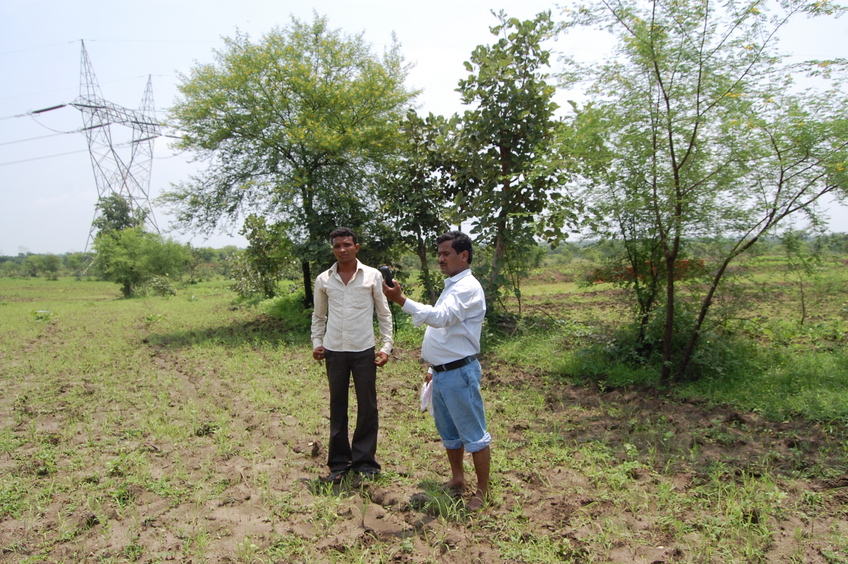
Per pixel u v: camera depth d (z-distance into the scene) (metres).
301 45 14.11
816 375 6.68
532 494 4.15
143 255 34.97
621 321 8.83
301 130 12.27
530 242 10.39
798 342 8.70
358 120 13.81
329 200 12.86
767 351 7.74
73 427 5.98
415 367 8.73
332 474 4.57
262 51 13.49
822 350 8.12
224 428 5.84
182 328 14.61
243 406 6.76
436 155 11.95
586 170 7.02
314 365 9.07
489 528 3.67
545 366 8.40
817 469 4.30
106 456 5.21
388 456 5.03
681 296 7.47
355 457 4.60
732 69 6.13
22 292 41.09
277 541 3.57
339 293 4.59
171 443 5.50
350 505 4.05
